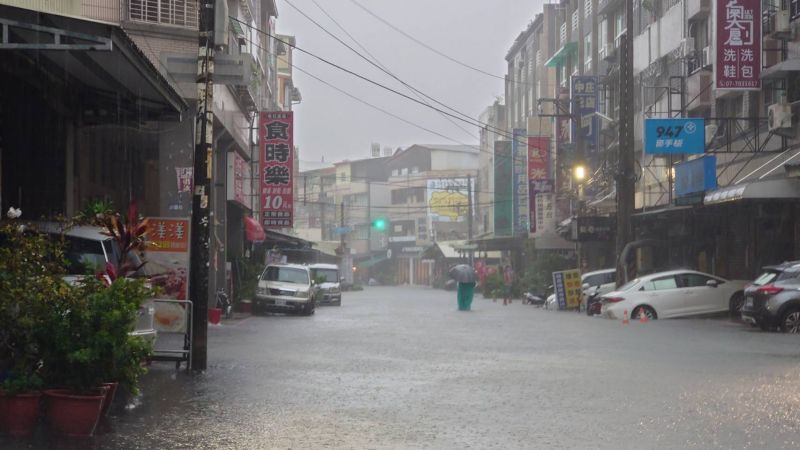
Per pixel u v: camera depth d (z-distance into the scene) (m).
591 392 11.16
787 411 9.57
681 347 17.23
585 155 46.81
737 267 31.03
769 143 28.14
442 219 97.50
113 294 8.52
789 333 20.67
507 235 63.81
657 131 28.39
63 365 8.30
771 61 27.38
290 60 71.25
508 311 34.88
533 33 71.38
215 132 30.06
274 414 9.55
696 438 8.17
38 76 15.62
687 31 34.34
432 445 7.97
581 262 43.62
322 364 14.48
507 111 83.12
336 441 8.12
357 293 69.50
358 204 109.69
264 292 32.56
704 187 26.52
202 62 13.62
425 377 12.77
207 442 8.02
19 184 17.27
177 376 12.80
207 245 13.58
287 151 38.44
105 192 22.30
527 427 8.82
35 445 7.65
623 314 26.66
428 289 87.25
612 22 46.97
